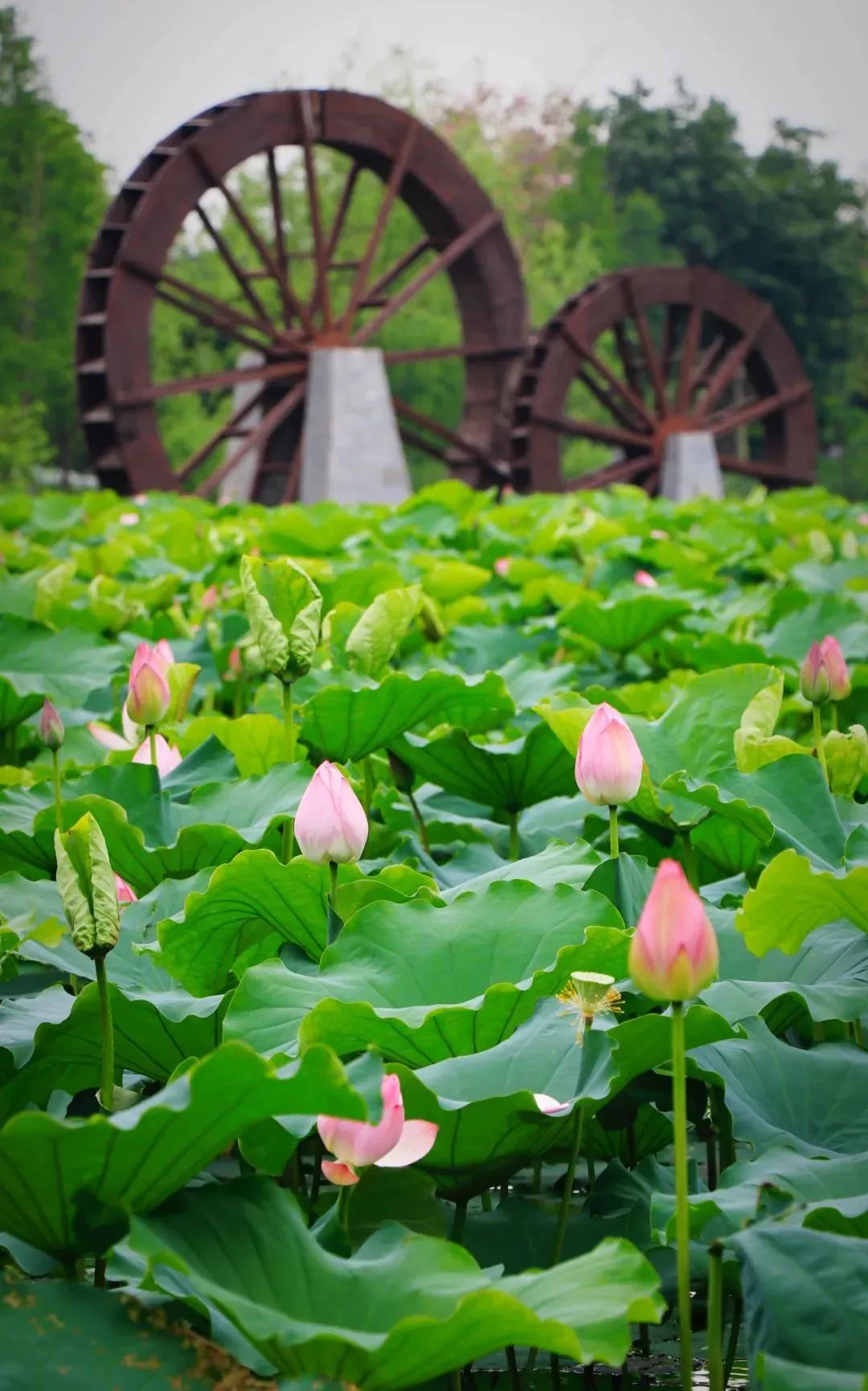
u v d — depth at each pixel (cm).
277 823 323
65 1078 254
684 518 1267
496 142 6519
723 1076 241
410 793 393
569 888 253
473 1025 221
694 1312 242
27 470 5444
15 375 5725
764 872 232
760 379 3133
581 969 226
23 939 238
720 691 358
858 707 493
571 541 969
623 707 458
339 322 2606
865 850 290
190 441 5422
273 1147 220
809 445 3131
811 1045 296
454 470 2795
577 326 2783
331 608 655
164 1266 172
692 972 175
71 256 5944
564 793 380
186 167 2356
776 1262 174
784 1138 228
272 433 2711
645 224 5878
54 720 328
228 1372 166
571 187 6269
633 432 2972
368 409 2523
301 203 5747
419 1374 163
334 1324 169
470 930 249
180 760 398
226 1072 160
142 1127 164
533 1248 233
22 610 652
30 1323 168
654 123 5819
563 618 615
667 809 309
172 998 255
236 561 872
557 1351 155
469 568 716
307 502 2525
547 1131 209
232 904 279
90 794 338
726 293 2984
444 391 5519
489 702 384
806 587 827
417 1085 196
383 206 2612
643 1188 246
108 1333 169
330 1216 196
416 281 2597
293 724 372
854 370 5831
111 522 1196
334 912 258
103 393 2392
